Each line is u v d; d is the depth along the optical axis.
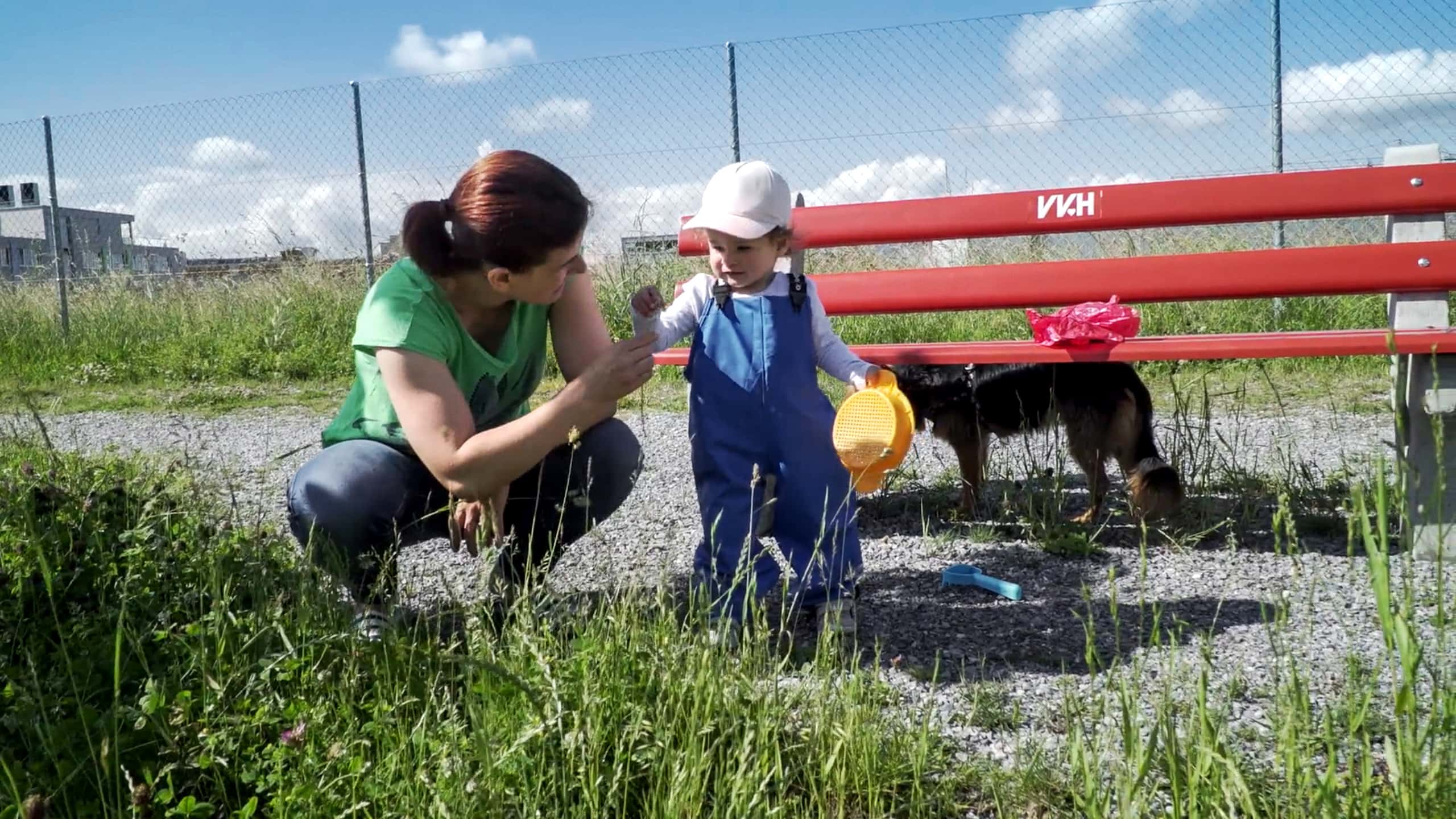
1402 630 1.64
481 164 2.50
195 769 2.06
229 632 2.39
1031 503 4.19
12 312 12.11
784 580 2.65
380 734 2.08
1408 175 3.92
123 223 13.45
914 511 4.60
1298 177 4.04
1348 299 8.84
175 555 2.80
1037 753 2.19
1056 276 4.22
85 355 11.14
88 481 3.37
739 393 3.02
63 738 2.04
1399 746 1.70
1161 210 4.21
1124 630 3.08
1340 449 5.27
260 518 3.37
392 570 2.91
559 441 2.50
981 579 3.52
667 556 3.20
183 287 12.39
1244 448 5.13
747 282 3.08
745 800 1.92
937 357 4.03
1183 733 2.21
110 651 2.39
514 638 2.40
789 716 2.34
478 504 2.63
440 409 2.60
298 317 11.34
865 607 3.37
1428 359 3.51
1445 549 3.51
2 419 7.68
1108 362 4.16
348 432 3.02
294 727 2.02
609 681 2.20
